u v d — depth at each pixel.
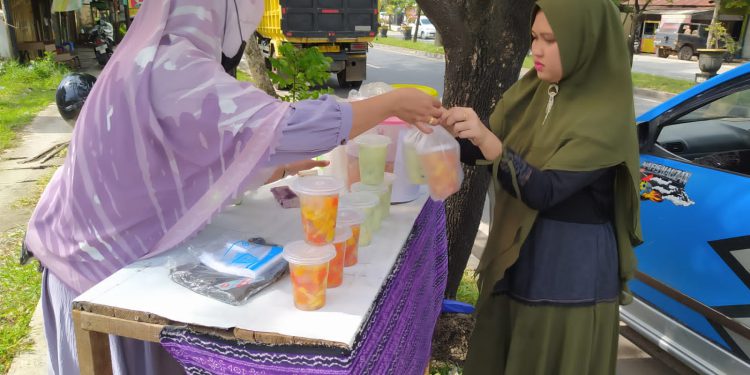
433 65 17.89
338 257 1.44
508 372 1.97
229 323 1.29
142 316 1.35
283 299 1.41
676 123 2.97
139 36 1.57
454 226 3.04
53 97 10.43
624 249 1.92
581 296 1.86
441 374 2.78
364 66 12.55
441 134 1.81
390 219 1.97
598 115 1.71
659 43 22.78
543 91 1.93
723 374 2.44
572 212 1.86
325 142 1.53
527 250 1.93
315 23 11.66
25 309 3.45
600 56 1.75
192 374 1.37
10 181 5.86
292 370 1.26
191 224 1.58
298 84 3.46
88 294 1.42
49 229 1.75
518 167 1.75
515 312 1.97
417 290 1.95
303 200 1.38
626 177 1.81
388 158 2.11
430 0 2.57
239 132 1.47
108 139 1.52
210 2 1.57
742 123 2.79
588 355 1.90
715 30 15.51
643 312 2.83
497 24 2.56
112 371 1.58
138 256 1.63
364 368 1.32
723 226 2.45
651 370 3.00
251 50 4.03
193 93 1.46
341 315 1.33
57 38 16.45
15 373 2.86
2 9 13.26
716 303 2.46
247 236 1.71
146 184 1.54
